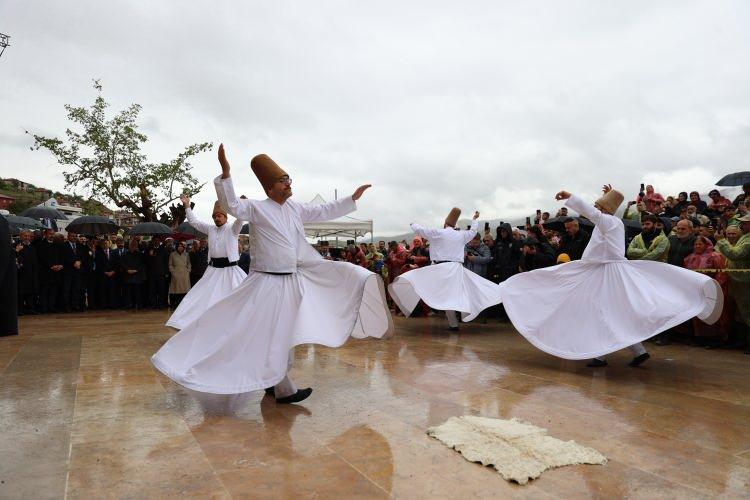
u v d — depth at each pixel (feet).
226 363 11.84
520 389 14.19
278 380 11.57
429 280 25.26
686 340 22.33
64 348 20.85
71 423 11.20
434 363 17.76
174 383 14.84
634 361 17.20
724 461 9.18
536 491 7.93
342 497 7.73
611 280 17.10
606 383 14.92
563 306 17.66
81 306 39.58
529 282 18.66
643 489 8.02
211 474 8.54
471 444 9.64
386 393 13.75
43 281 37.09
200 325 12.32
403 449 9.66
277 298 12.08
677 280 16.10
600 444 9.98
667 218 26.96
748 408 12.41
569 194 17.20
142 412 12.03
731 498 7.75
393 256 35.88
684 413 12.02
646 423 11.27
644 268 16.90
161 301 40.86
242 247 42.93
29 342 22.47
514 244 30.35
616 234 17.24
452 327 26.30
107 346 21.38
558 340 17.30
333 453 9.46
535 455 9.13
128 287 40.45
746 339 20.72
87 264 39.70
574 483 8.22
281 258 12.19
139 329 27.07
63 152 77.00
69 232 40.29
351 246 44.01
